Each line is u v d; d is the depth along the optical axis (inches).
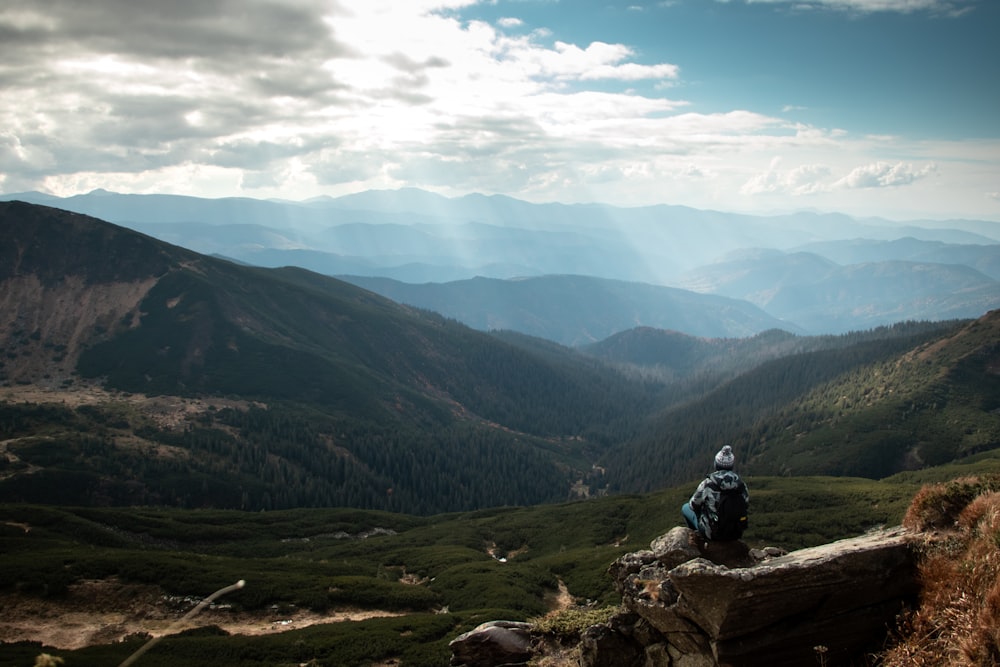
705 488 467.8
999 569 359.6
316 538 4788.4
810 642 402.9
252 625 2055.9
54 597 2073.1
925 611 383.9
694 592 398.6
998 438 7037.4
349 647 1622.8
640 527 4013.3
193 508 6072.8
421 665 1462.8
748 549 476.1
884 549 416.5
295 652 1609.3
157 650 1624.0
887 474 7101.4
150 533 4188.0
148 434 7362.2
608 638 502.3
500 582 2536.9
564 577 2800.2
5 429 6658.5
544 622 668.1
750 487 4628.4
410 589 2476.6
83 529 3636.8
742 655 393.1
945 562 401.1
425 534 4687.5
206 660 1545.3
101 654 1595.7
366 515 5516.7
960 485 470.0
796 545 2886.3
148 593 2169.0
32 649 1658.5
